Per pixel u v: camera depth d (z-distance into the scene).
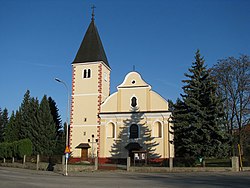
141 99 45.12
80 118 47.06
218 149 30.77
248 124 43.69
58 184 19.34
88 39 50.53
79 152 45.75
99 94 47.28
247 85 43.53
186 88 33.97
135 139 43.94
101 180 22.67
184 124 32.44
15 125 63.78
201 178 23.98
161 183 20.06
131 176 27.45
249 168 31.16
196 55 34.25
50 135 55.34
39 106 56.81
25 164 43.75
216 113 32.03
